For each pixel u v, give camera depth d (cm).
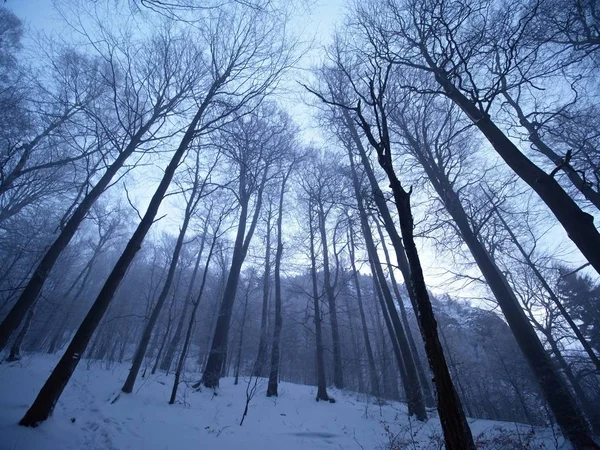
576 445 632
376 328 2661
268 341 1239
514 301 824
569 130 871
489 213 941
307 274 1775
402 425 855
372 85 358
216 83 912
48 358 1266
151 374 1170
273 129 1271
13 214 1198
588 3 582
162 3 405
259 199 1527
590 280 1455
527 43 623
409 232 267
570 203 469
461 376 2123
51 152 1120
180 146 772
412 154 1161
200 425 684
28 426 453
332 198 1401
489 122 595
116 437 526
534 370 746
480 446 654
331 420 882
